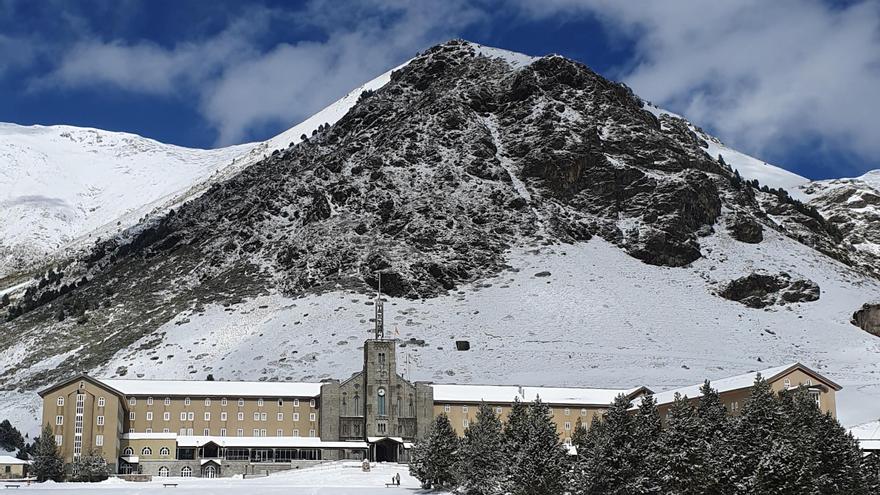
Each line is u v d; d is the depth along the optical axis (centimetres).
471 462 12706
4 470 17125
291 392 19050
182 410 18450
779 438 10250
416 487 13812
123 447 17688
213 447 17888
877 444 14162
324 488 13600
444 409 19200
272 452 18100
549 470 11012
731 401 15688
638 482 10512
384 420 18762
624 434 10869
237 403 18700
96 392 17300
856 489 10562
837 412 18700
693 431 10638
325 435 18650
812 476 10150
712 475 10300
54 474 15912
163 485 14588
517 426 12550
